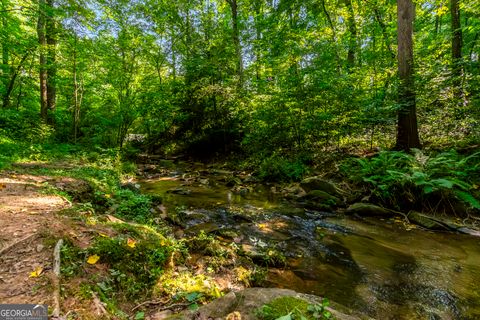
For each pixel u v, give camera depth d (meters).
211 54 16.33
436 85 8.90
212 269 3.49
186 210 6.66
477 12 9.70
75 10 11.49
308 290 3.48
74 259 2.73
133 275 2.81
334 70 12.28
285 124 11.40
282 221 6.14
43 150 10.37
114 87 15.05
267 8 19.44
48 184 5.64
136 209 5.88
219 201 7.75
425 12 13.47
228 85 15.45
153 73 18.44
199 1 19.92
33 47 12.17
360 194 7.39
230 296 2.33
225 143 15.81
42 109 13.58
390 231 5.61
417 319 2.94
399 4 8.70
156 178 11.02
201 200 7.80
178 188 9.12
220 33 17.28
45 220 3.49
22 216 3.62
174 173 12.27
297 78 10.37
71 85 14.84
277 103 10.86
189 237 4.85
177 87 17.36
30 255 2.70
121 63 15.11
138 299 2.55
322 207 7.07
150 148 19.86
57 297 2.15
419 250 4.73
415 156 7.15
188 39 19.02
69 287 2.33
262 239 5.07
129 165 12.02
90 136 15.30
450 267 4.13
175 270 3.19
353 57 14.96
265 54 15.81
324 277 3.82
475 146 7.99
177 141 18.83
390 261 4.33
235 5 17.73
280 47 13.73
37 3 10.82
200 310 2.17
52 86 14.62
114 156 12.73
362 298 3.32
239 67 16.78
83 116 16.25
